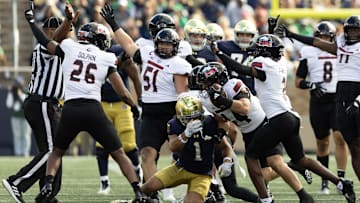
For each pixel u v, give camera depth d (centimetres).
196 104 2322
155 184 2375
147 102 2625
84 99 2500
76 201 3047
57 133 2530
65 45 2534
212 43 2608
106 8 2686
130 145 3209
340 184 2656
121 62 2969
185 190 3152
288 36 2995
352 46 2927
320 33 3316
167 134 2631
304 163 2662
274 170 2606
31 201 2978
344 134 2905
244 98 2470
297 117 2603
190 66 2612
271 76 2578
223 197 2692
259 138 2575
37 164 2662
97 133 2511
